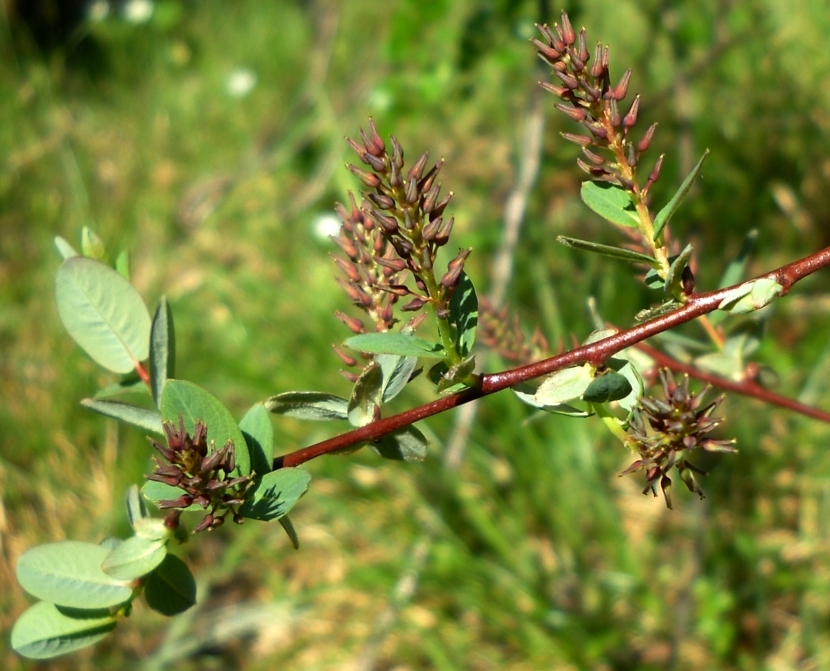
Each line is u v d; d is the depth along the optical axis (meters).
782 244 0.58
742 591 0.47
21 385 0.58
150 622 0.50
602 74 0.16
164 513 0.24
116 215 0.73
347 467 0.52
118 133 0.84
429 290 0.15
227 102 0.85
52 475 0.54
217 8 0.95
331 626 0.50
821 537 0.47
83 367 0.56
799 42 0.67
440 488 0.51
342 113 0.77
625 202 0.17
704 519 0.47
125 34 0.93
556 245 0.60
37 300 0.65
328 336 0.59
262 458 0.17
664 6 0.58
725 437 0.49
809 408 0.25
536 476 0.50
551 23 0.62
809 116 0.63
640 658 0.46
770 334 0.55
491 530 0.48
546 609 0.46
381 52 0.67
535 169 0.51
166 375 0.19
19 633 0.18
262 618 0.50
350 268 0.18
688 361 0.27
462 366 0.16
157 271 0.68
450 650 0.46
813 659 0.44
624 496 0.52
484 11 0.62
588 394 0.16
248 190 0.75
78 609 0.18
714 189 0.60
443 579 0.47
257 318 0.61
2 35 0.89
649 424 0.17
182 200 0.76
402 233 0.15
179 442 0.15
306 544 0.53
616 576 0.48
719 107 0.64
